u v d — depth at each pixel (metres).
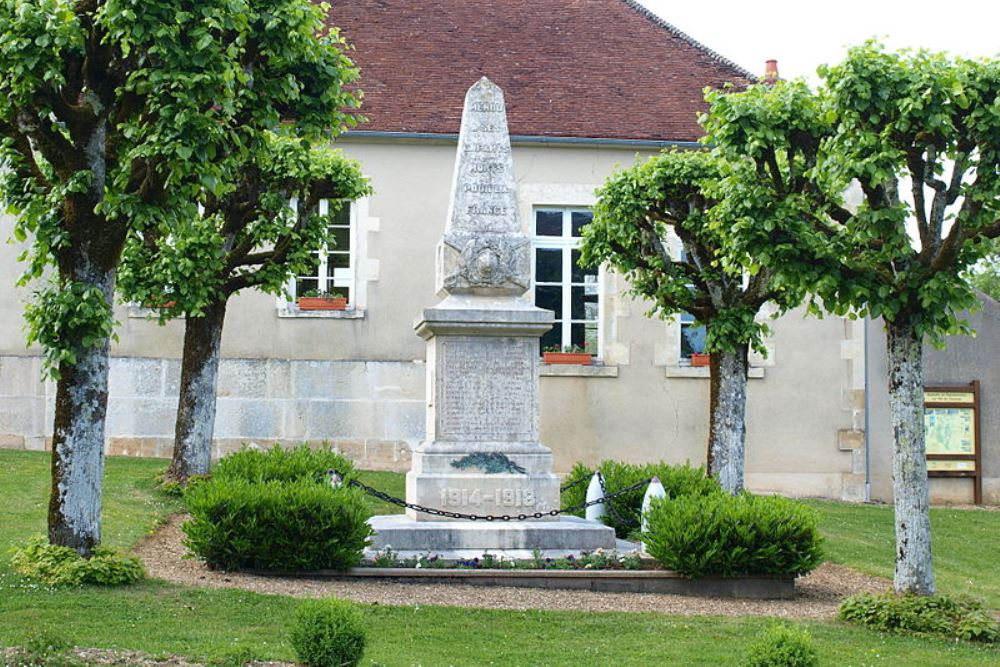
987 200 10.48
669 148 21.28
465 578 11.21
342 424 20.62
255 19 11.16
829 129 11.62
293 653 7.90
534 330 12.75
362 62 21.97
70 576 9.85
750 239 11.22
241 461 14.40
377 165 21.06
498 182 13.20
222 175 10.96
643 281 17.23
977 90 10.71
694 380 21.41
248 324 20.56
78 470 10.34
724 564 11.45
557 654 8.59
